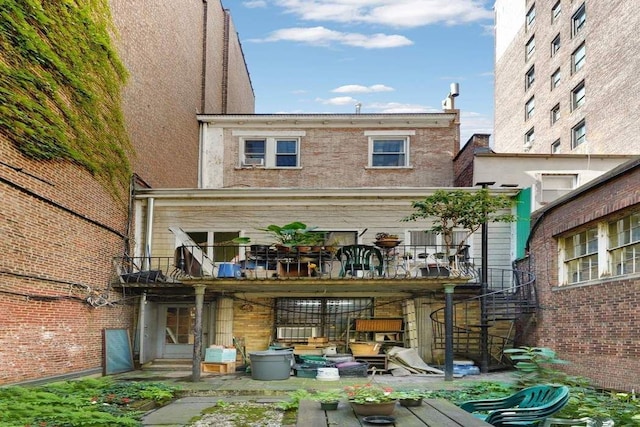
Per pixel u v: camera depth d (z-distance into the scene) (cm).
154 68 1797
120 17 1526
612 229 1089
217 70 2625
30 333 1091
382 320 1555
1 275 1001
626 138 2886
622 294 1006
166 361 1592
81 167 1320
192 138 2206
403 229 1655
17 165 1055
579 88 3428
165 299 1645
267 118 2077
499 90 4806
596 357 1096
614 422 657
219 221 1669
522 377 1026
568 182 1834
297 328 1587
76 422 733
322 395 600
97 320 1380
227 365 1442
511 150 4497
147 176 1741
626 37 2925
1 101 992
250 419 884
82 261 1320
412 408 555
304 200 1670
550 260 1332
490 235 1628
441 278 1297
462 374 1351
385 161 2070
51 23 1163
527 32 4228
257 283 1334
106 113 1440
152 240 1656
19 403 782
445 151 2056
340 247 1392
